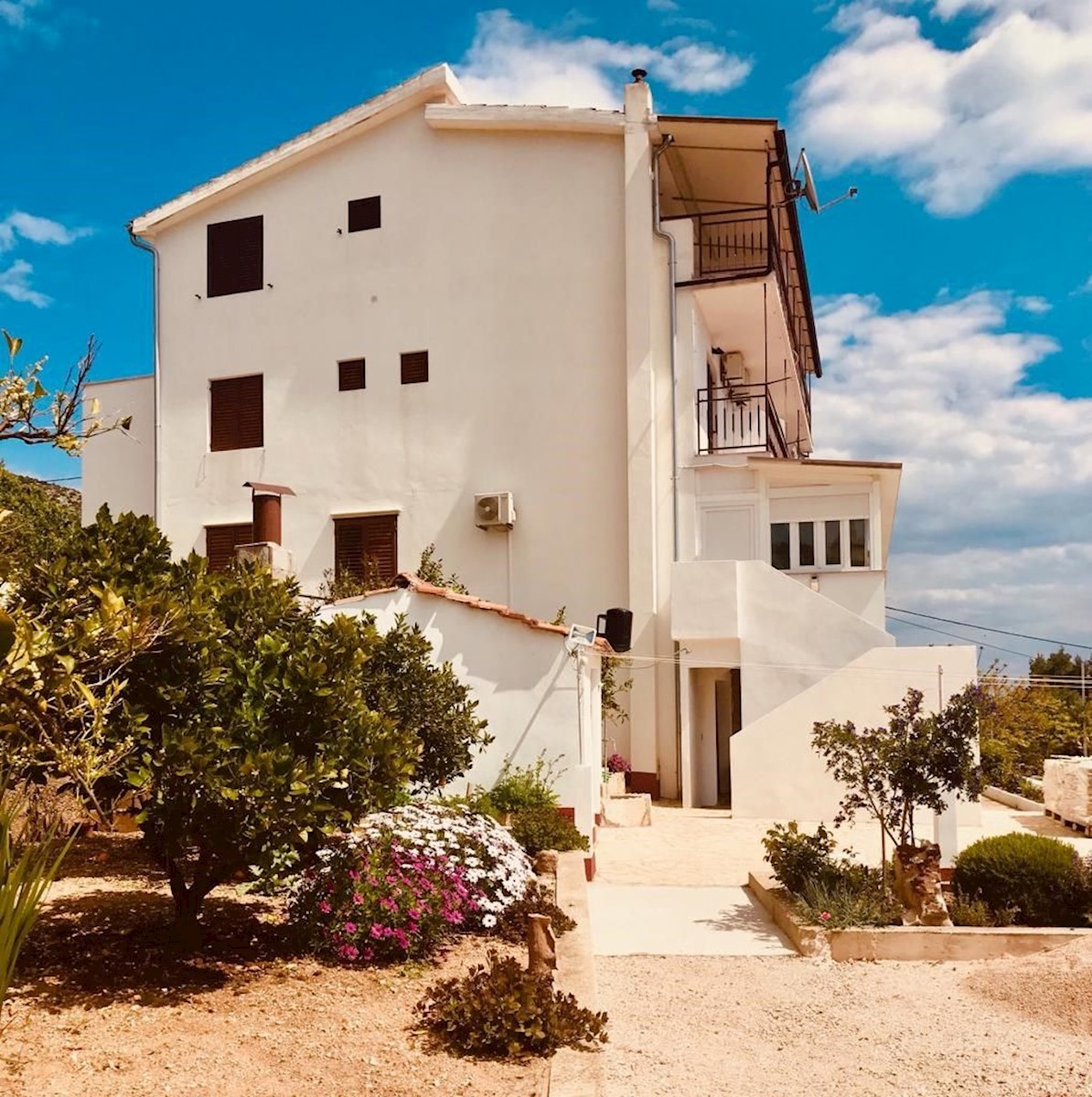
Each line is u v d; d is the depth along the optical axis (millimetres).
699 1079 6012
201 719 6293
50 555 7070
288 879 7949
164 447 21953
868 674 15836
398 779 6871
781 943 9195
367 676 10023
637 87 19078
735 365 23859
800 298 24766
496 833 9414
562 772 11969
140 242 22594
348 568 20203
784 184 19047
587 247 19391
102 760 5582
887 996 7730
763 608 17078
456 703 10680
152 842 6598
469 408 19797
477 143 20156
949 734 9484
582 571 18828
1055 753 23375
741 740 16141
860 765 9883
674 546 18297
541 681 12109
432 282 20219
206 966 6703
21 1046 5156
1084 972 7496
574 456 19125
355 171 21000
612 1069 6086
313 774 6176
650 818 15609
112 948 6867
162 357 22203
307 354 21031
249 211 21781
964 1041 6746
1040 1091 5926
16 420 5414
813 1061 6363
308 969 6887
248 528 21125
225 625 6824
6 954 4875
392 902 7297
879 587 18062
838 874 9977
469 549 19500
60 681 4977
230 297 21781
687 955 8812
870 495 18172
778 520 18531
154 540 7430
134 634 5363
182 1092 4816
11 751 5379
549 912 8703
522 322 19641
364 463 20375
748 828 14969
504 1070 5582
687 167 20828
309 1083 5098
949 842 10617
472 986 6254
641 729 17906
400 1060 5523
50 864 8969
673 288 18922
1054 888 9430
